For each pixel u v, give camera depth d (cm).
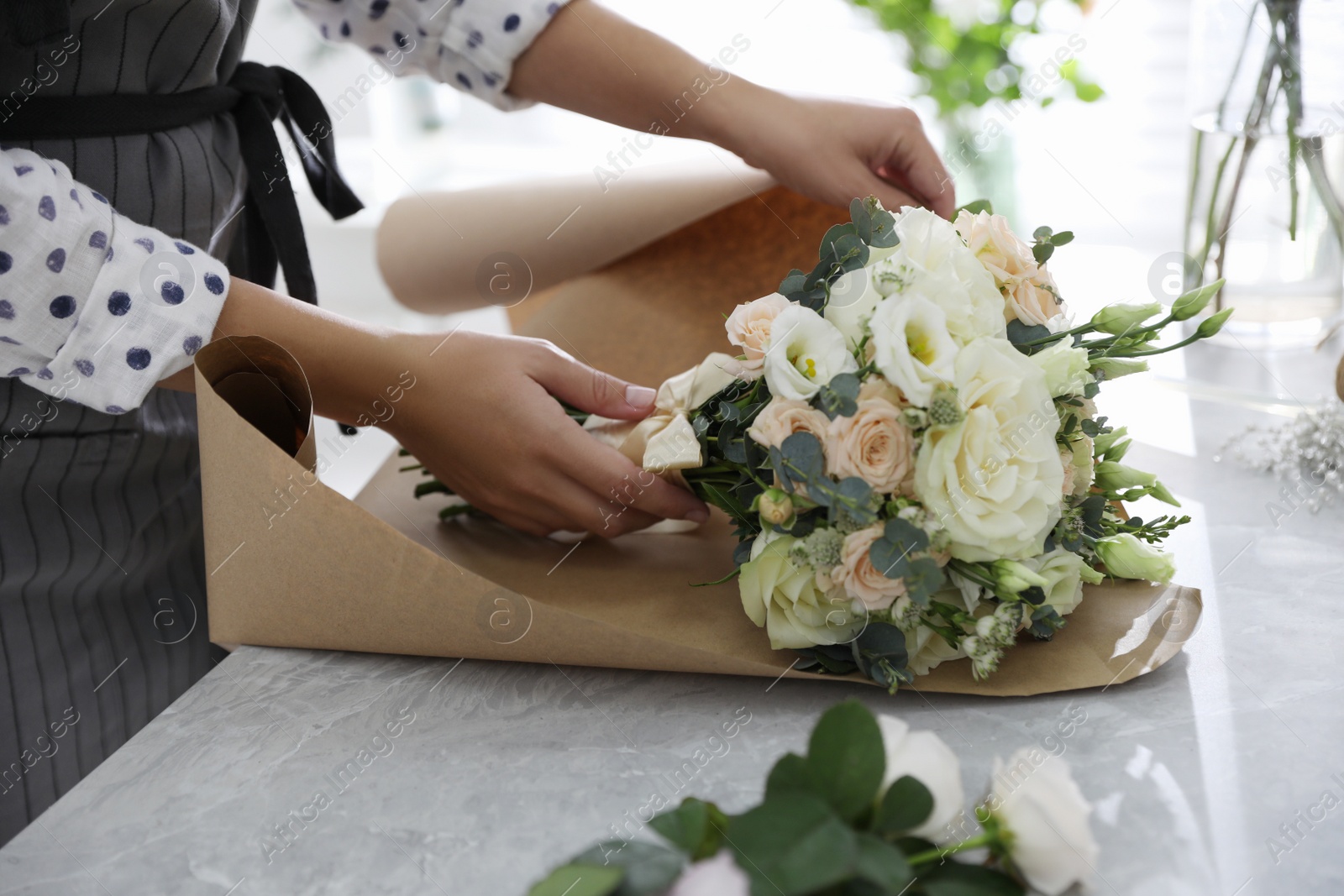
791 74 259
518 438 106
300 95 129
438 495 124
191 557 122
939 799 81
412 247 146
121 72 111
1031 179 236
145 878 86
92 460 112
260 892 85
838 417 94
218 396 96
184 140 116
